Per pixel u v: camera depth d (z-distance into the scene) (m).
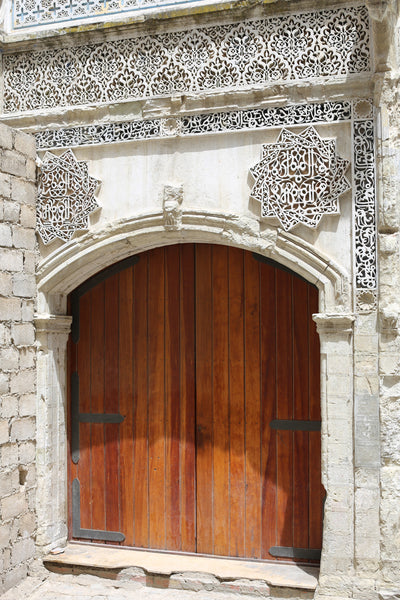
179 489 5.75
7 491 5.26
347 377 4.98
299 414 5.49
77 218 5.57
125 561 5.51
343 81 4.99
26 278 5.58
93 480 5.95
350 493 4.96
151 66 5.44
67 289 5.92
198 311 5.77
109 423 5.94
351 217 5.01
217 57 5.30
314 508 5.43
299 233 5.12
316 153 5.06
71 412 6.01
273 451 5.55
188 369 5.78
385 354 4.88
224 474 5.65
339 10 5.05
